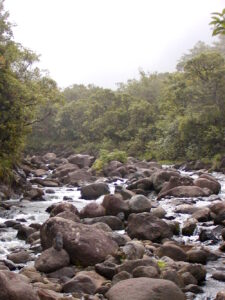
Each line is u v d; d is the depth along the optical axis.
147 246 11.02
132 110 49.12
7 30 24.97
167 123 42.06
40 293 7.45
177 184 20.38
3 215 16.34
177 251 10.12
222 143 34.03
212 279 8.97
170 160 38.56
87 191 20.92
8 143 21.92
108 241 10.48
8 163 22.41
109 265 9.27
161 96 50.69
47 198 21.11
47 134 63.06
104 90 55.78
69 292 8.15
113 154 35.03
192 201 17.86
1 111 21.05
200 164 32.59
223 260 10.23
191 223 12.95
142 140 46.22
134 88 58.47
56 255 9.75
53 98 27.50
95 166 32.44
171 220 14.35
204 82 34.66
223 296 7.45
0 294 6.93
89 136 56.41
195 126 35.31
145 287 7.48
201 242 11.95
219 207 14.35
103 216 14.09
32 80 26.98
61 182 27.53
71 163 37.22
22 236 12.73
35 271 9.36
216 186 20.39
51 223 10.74
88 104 59.00
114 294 7.50
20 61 26.09
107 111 52.97
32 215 16.25
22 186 23.52
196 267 8.88
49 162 42.56
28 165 34.69
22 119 22.59
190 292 8.15
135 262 8.86
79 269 9.71
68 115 60.25
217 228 12.73
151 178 22.27
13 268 9.77
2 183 21.47
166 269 8.84
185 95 36.62
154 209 15.33
